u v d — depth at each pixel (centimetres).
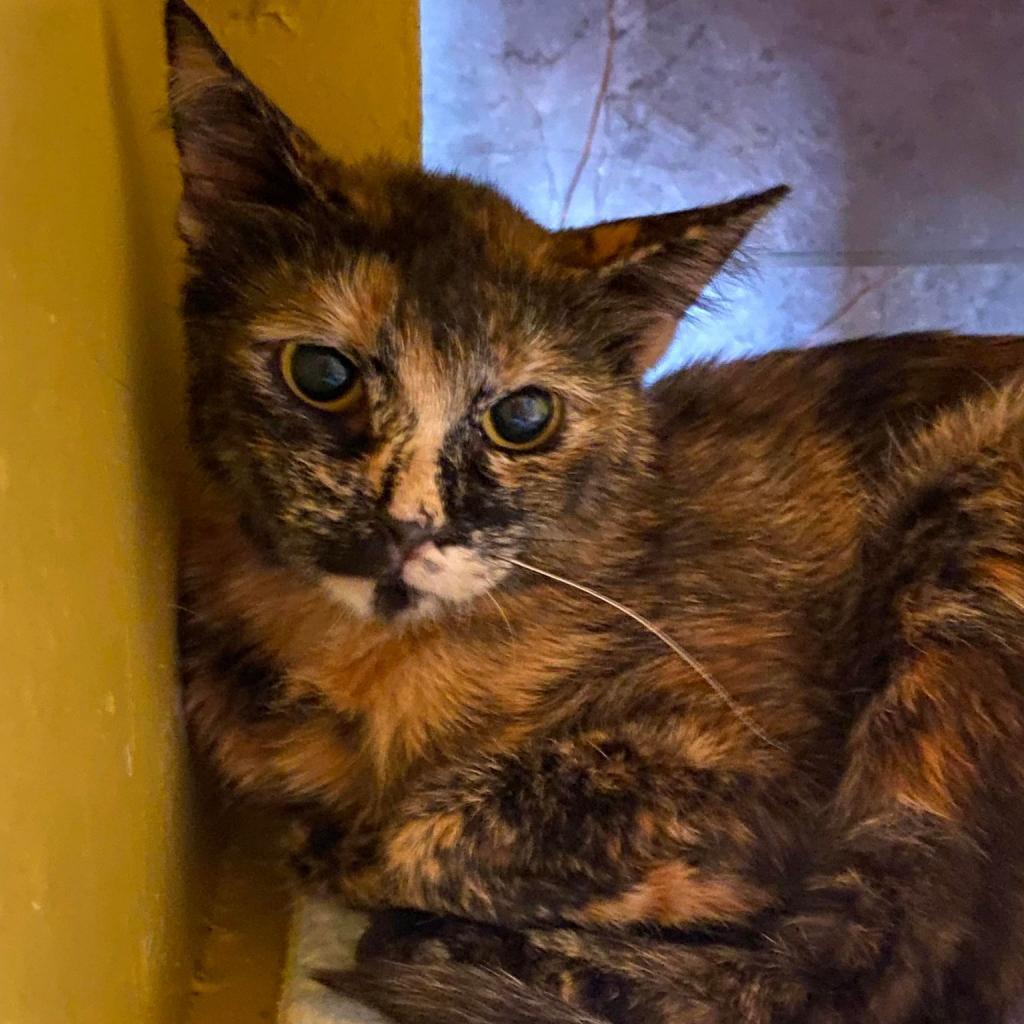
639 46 68
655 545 44
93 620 31
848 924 42
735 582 45
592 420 42
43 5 29
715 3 67
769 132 70
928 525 45
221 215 39
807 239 71
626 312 42
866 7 67
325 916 43
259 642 42
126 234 35
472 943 41
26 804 27
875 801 43
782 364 50
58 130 29
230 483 40
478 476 39
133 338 36
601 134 70
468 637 42
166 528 39
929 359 50
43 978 27
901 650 45
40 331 28
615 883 41
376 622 41
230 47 45
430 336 38
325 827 44
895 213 71
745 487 46
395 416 38
